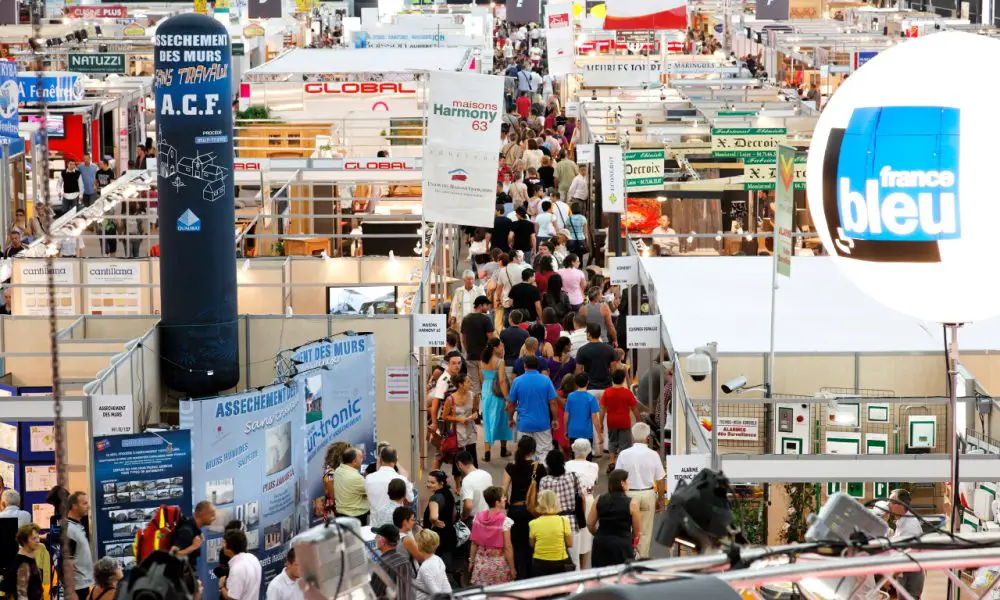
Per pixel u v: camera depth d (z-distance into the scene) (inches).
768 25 1825.8
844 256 312.5
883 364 498.3
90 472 465.7
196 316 574.6
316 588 187.9
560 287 765.3
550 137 1273.4
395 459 494.0
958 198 288.8
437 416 599.8
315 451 538.3
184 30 557.6
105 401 468.4
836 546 204.7
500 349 620.7
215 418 472.4
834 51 1460.4
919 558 191.3
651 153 804.0
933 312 304.5
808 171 323.9
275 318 597.9
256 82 1024.2
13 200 1047.0
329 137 995.3
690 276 644.1
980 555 191.9
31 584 432.8
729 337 522.9
